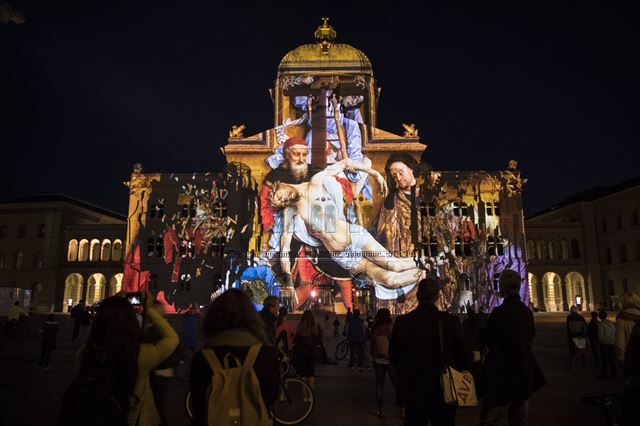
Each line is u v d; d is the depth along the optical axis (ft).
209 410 12.42
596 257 235.81
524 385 22.09
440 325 20.72
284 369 41.09
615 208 229.45
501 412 22.95
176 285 199.41
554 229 239.30
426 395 19.99
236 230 199.62
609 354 54.03
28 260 231.50
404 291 193.26
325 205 199.62
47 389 48.26
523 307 23.32
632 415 22.57
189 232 203.92
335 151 205.77
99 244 237.25
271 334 38.70
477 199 205.98
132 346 14.30
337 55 222.69
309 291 192.03
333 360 75.66
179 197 207.82
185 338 53.52
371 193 202.28
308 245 196.24
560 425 33.99
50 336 62.49
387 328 37.88
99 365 13.88
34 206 235.20
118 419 13.41
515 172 208.85
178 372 53.01
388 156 205.98
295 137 207.72
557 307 239.91
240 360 13.08
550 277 243.19
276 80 218.79
